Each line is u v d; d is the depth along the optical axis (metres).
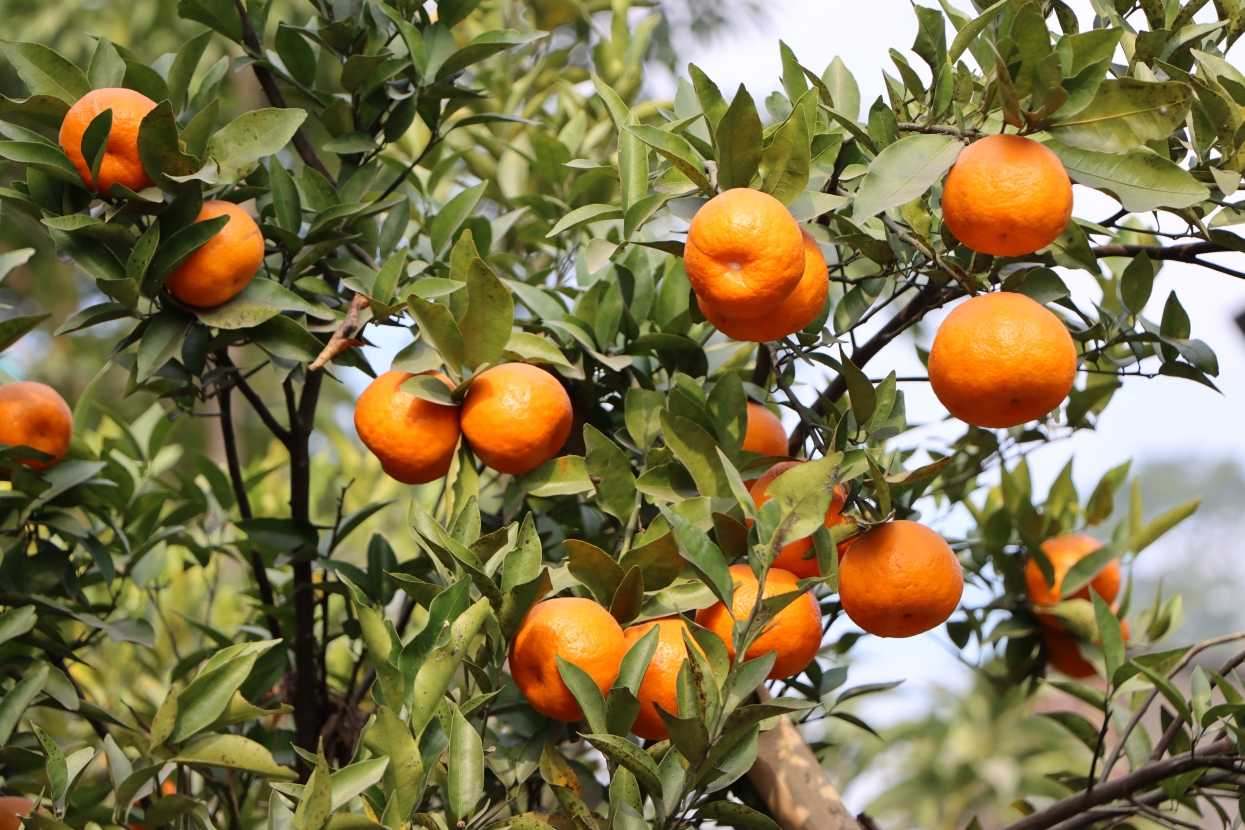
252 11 1.87
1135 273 1.73
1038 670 1.96
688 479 1.69
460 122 1.89
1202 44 1.71
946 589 1.62
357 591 1.63
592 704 1.58
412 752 1.56
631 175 1.72
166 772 1.72
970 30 1.63
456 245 1.74
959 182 1.60
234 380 1.81
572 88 2.50
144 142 1.68
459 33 2.64
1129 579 1.95
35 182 1.72
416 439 1.69
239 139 1.74
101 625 1.83
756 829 1.62
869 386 1.65
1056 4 1.71
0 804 1.68
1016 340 1.59
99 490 1.92
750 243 1.58
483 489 1.94
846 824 1.75
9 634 1.74
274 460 3.64
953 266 1.65
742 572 1.63
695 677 1.57
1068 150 1.62
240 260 1.71
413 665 1.61
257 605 1.91
